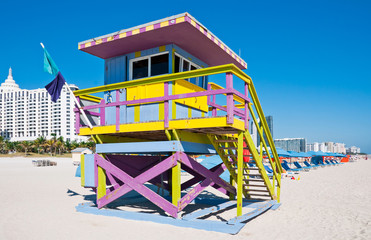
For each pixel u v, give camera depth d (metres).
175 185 7.05
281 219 8.05
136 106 8.25
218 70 6.16
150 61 8.62
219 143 8.30
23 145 120.62
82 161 8.56
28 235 6.35
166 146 7.11
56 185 16.22
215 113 7.97
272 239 6.24
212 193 13.20
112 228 6.86
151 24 7.27
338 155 47.88
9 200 11.05
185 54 8.75
